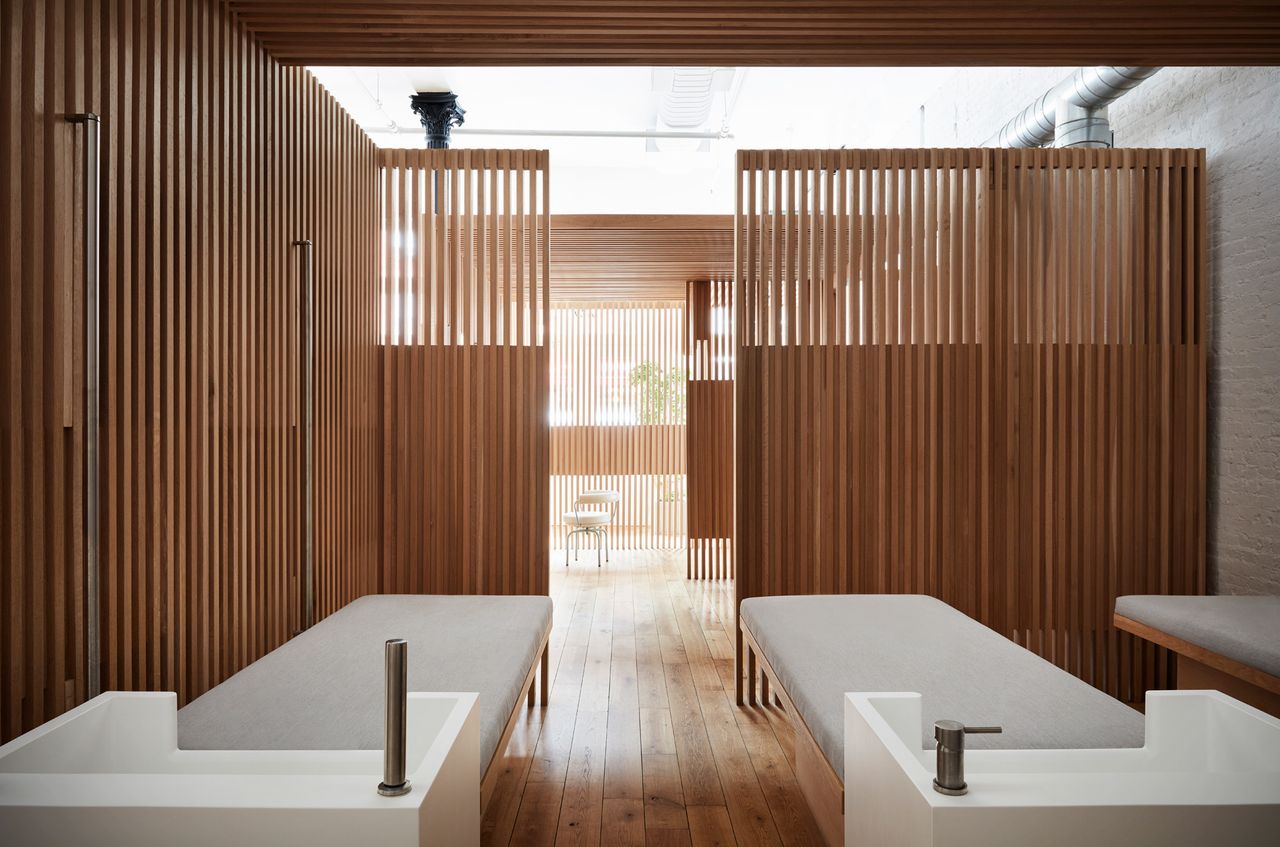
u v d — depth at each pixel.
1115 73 3.84
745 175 4.09
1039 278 4.07
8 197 1.74
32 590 1.81
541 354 4.02
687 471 7.21
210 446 2.55
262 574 2.90
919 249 4.08
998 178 4.05
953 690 2.21
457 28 2.87
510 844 2.51
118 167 2.10
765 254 4.09
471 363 4.03
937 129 6.49
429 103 6.13
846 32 2.98
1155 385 4.05
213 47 2.58
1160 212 4.07
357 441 3.79
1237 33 3.03
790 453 4.04
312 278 3.32
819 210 4.09
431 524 4.01
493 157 4.05
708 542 7.18
